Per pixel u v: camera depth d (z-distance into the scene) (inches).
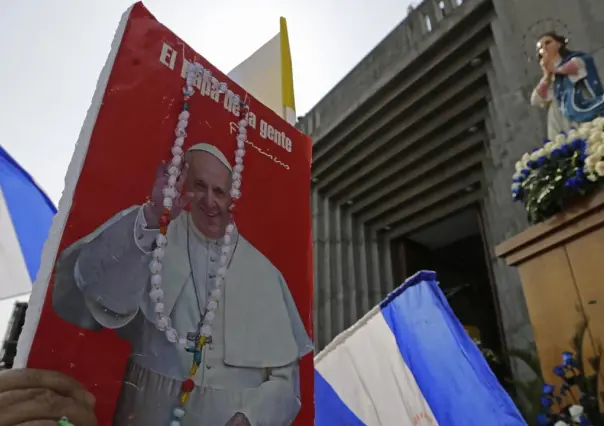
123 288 52.4
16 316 121.7
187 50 65.7
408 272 527.2
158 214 56.6
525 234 193.5
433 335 99.8
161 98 60.5
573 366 150.4
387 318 110.0
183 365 55.0
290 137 80.0
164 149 59.2
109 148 54.0
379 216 533.0
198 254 61.1
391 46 468.1
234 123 70.4
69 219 49.6
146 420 51.0
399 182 495.5
